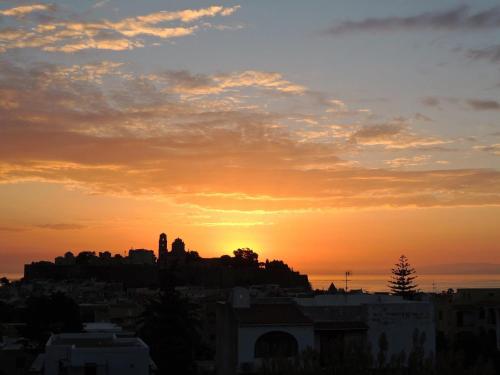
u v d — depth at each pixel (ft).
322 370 142.61
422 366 143.54
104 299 606.55
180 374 258.37
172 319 262.67
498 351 240.53
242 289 180.34
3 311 442.91
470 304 343.67
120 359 159.94
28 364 273.13
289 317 173.27
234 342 174.81
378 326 174.60
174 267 355.97
